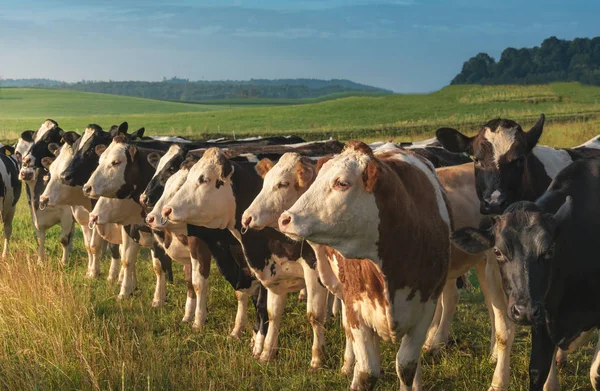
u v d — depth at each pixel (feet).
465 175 25.32
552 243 16.51
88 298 31.30
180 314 31.63
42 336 23.54
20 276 28.63
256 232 24.52
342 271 19.66
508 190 23.71
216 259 27.53
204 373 22.52
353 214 16.79
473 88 261.65
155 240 32.65
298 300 32.19
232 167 25.34
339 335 27.14
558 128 100.37
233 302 32.32
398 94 263.90
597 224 18.57
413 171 19.43
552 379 21.33
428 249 18.49
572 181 19.34
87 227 40.42
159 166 29.48
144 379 21.72
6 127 188.85
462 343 26.27
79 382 20.98
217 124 191.01
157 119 218.38
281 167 22.30
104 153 32.78
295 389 22.29
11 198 47.73
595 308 18.84
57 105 379.55
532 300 16.03
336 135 140.05
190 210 25.03
